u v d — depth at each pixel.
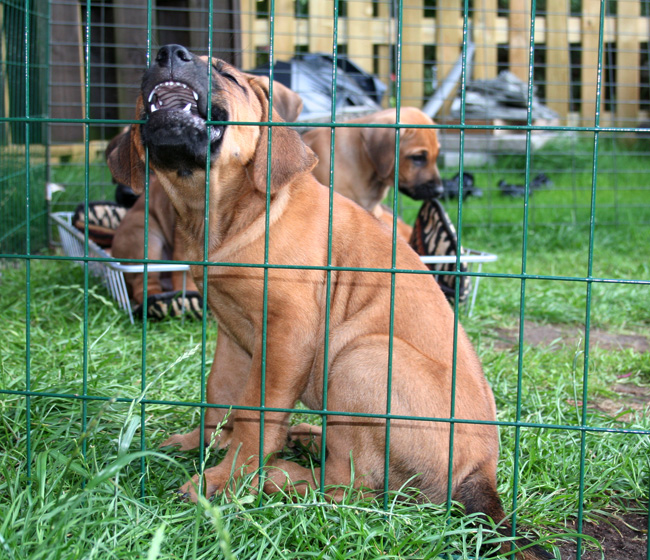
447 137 9.55
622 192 9.10
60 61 7.44
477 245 7.14
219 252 2.39
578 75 10.12
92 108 7.58
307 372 2.38
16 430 2.48
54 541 1.67
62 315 4.23
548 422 3.03
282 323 2.34
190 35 6.93
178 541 1.89
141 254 4.82
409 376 2.27
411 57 9.16
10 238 5.50
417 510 2.14
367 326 2.45
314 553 1.84
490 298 5.17
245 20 7.79
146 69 2.16
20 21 5.59
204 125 2.20
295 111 4.80
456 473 2.23
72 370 3.13
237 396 2.67
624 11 9.67
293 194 2.46
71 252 5.61
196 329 4.22
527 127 1.78
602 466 2.61
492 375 3.57
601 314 5.02
